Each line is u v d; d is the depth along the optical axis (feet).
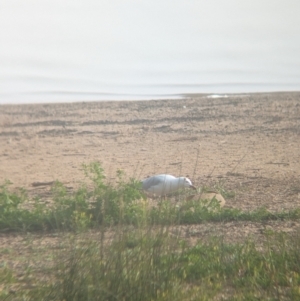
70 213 120.88
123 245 82.69
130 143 220.43
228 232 115.65
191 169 180.55
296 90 300.20
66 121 252.62
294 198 145.28
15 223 123.03
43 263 98.43
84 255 82.48
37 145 221.25
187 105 272.72
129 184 133.49
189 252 97.25
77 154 208.54
